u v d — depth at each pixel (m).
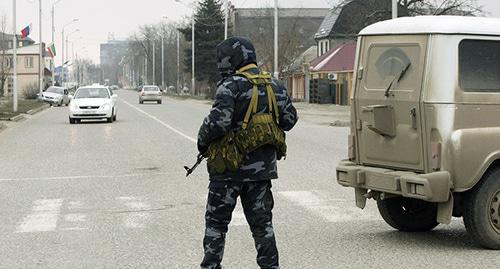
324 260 8.05
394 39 8.77
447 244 8.82
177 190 13.38
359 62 9.22
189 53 95.44
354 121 9.31
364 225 10.04
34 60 118.62
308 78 74.44
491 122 8.47
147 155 19.91
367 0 51.72
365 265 7.80
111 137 26.64
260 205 6.48
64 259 8.26
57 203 12.10
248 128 6.31
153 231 9.73
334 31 81.19
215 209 6.48
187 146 22.59
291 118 6.61
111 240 9.22
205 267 6.56
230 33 94.25
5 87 110.88
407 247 8.67
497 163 8.57
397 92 8.66
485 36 8.48
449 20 8.45
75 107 36.28
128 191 13.35
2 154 20.77
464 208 8.46
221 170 6.36
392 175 8.54
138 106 63.28
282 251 8.50
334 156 19.34
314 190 13.14
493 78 8.54
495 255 8.21
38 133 29.45
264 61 72.06
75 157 19.61
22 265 8.02
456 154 8.23
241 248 8.64
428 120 8.36
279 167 16.73
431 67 8.36
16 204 12.06
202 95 108.19
